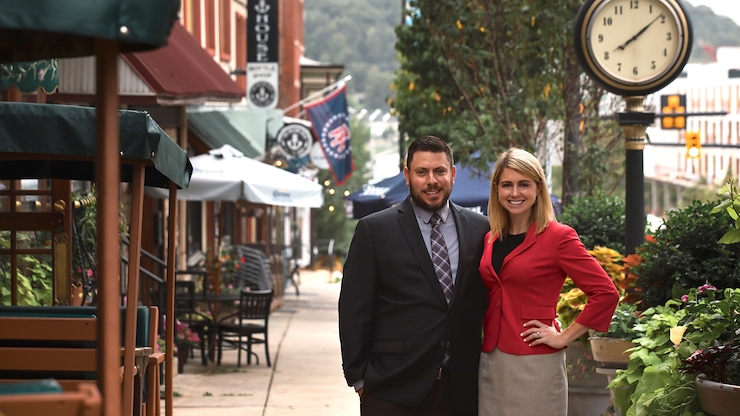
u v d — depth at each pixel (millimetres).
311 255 41312
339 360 11242
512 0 10234
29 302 6801
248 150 16297
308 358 11422
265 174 12328
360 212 12188
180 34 12680
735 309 4238
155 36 2123
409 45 12141
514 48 10461
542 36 10039
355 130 49562
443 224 3945
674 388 4223
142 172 4301
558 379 3711
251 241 26422
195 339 9969
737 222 4465
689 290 4750
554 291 3750
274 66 18297
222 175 11930
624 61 6348
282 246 22719
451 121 12945
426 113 14070
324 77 38312
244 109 17172
